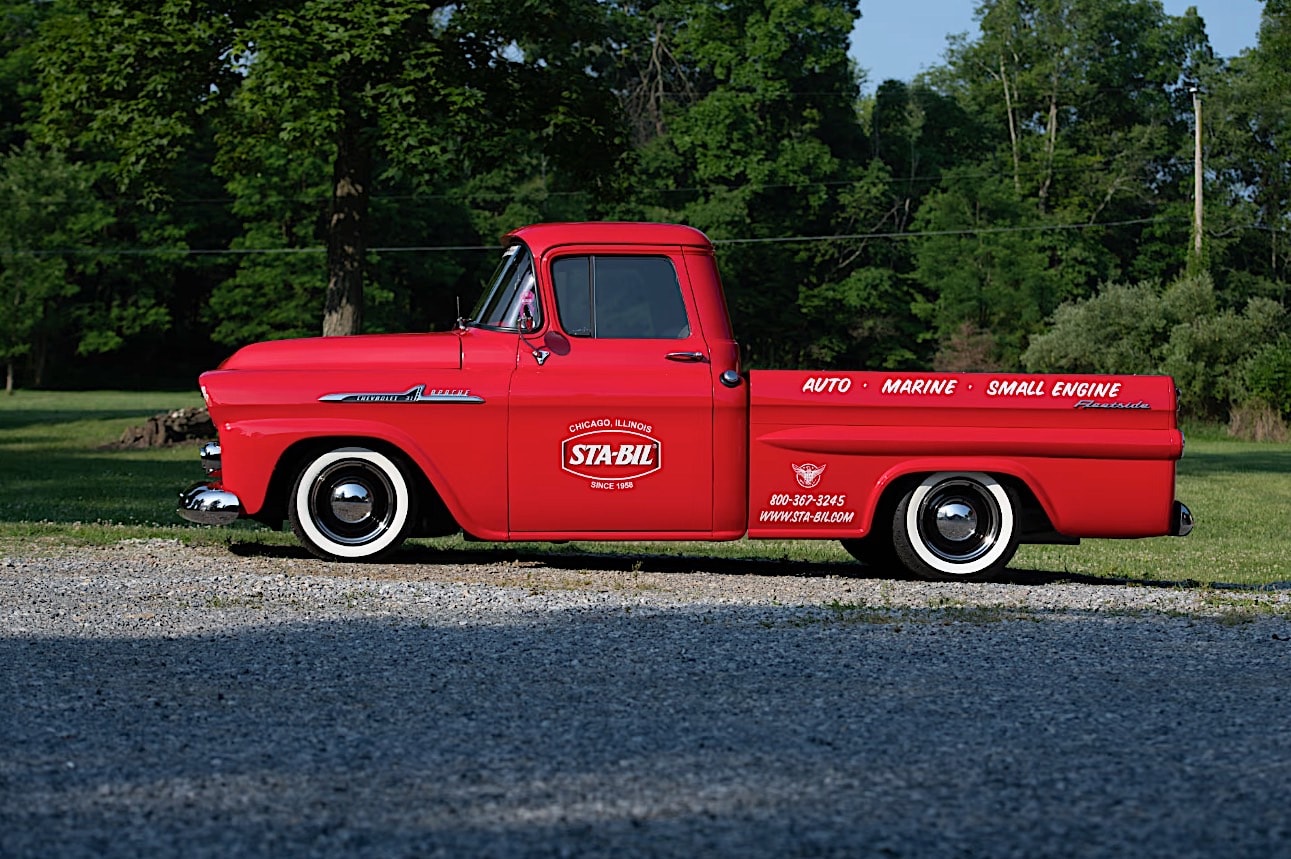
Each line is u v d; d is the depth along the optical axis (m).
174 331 82.88
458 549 10.58
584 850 3.59
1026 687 5.56
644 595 7.75
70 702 5.20
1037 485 8.98
